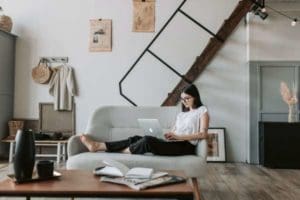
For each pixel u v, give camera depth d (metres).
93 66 5.59
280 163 4.79
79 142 3.11
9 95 5.53
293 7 5.12
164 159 2.71
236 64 5.39
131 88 5.51
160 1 5.54
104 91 5.56
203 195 3.24
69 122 5.57
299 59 5.20
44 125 5.61
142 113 3.42
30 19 5.68
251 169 4.69
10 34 5.49
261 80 5.24
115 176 1.88
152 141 2.85
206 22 5.46
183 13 5.33
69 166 2.73
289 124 4.80
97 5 5.62
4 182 1.79
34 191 1.62
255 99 5.23
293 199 3.10
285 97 5.03
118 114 3.44
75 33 5.62
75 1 5.64
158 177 1.84
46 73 5.56
